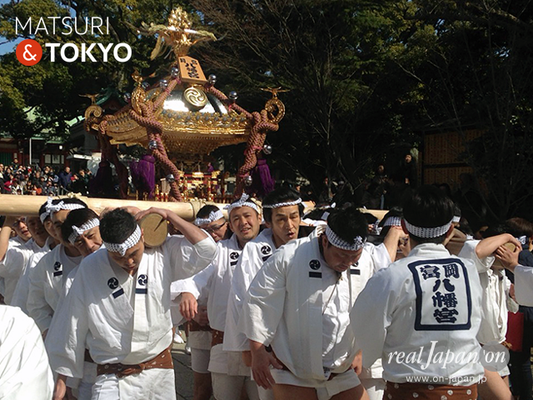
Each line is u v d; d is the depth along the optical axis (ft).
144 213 10.83
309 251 10.41
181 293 13.34
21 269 14.84
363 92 58.39
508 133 35.73
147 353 10.87
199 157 22.00
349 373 10.73
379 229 16.75
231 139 21.13
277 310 10.34
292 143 65.10
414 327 8.84
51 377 6.01
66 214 12.02
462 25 47.47
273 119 20.38
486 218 35.99
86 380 11.09
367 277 10.86
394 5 60.75
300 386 10.37
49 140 118.83
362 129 63.52
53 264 12.15
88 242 11.23
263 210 12.89
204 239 10.94
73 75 90.02
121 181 22.53
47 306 12.37
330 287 10.33
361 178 58.34
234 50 55.42
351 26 58.03
